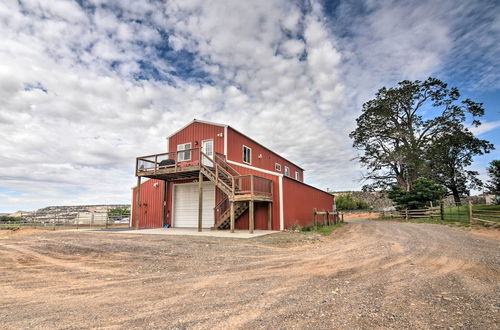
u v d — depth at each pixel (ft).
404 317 9.80
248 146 60.29
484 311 10.30
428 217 66.74
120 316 10.37
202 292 13.38
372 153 98.73
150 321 9.79
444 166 87.66
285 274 16.84
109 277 17.06
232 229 40.22
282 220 44.24
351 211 116.47
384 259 21.13
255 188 41.75
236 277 16.25
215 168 46.83
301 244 29.91
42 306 11.81
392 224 57.31
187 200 54.44
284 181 46.80
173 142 57.98
